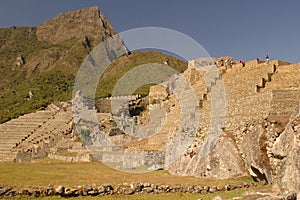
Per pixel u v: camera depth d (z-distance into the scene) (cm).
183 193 2573
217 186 2692
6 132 6725
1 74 18762
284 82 3881
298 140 2522
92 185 2442
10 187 2212
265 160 2895
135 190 2511
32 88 13362
